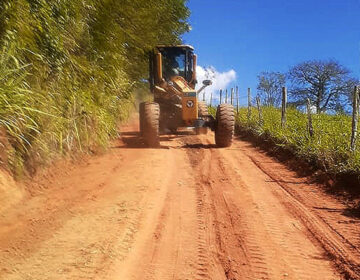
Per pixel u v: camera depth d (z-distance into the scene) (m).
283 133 9.88
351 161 6.48
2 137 4.62
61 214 4.38
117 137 9.77
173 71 12.23
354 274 3.34
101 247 3.61
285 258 3.63
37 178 5.20
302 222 4.65
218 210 4.95
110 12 8.19
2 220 3.97
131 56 11.61
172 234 4.09
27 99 4.95
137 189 5.65
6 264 3.16
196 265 3.40
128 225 4.23
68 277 3.02
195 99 10.67
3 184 4.41
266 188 6.25
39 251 3.45
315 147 7.71
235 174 7.15
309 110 9.13
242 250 3.77
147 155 8.43
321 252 3.80
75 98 6.66
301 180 6.95
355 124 7.14
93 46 7.69
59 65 6.15
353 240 4.13
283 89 11.28
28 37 5.29
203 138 12.38
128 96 10.95
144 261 3.43
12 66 4.97
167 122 11.55
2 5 4.83
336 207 5.33
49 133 5.54
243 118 15.16
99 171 6.45
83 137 7.05
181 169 7.33
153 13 11.37
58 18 6.22
